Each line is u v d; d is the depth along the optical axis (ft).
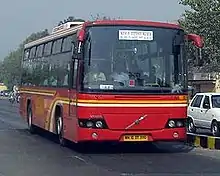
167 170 40.34
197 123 79.41
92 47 47.42
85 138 46.91
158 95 47.96
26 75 75.82
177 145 59.57
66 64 53.06
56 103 56.65
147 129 47.70
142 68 48.03
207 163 44.55
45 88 62.23
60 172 39.52
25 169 41.06
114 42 47.83
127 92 47.29
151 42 48.65
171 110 48.29
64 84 53.26
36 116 67.72
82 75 47.21
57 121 57.26
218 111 74.13
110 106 47.01
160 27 49.06
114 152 51.90
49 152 51.83
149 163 44.27
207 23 100.07
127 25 48.21
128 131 47.32
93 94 46.83
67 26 55.98
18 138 66.49
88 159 46.80
